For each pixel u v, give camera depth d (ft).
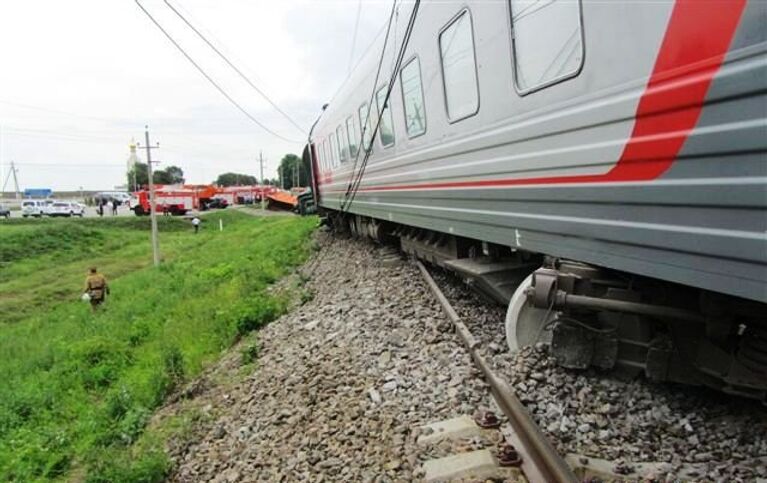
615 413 12.09
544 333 15.19
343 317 25.96
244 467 15.08
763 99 7.30
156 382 25.63
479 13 15.72
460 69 17.67
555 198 12.63
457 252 23.89
